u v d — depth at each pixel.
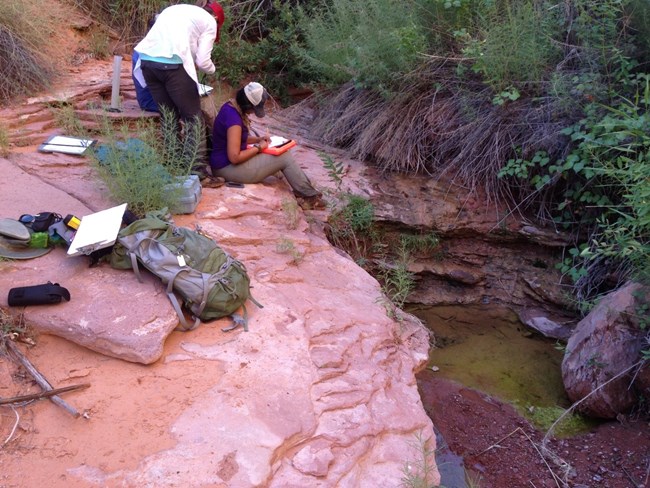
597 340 5.24
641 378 4.99
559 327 6.36
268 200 5.80
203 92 6.50
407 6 7.64
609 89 6.11
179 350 3.92
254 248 5.11
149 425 3.40
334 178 6.76
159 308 3.97
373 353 4.39
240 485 3.11
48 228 4.48
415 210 6.80
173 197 5.12
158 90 5.69
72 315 3.83
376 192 6.93
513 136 6.82
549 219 6.79
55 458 3.19
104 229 4.30
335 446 3.51
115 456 3.21
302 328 4.27
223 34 9.20
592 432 5.05
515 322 6.53
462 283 6.85
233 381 3.73
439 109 7.29
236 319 4.18
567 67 6.79
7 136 6.02
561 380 5.68
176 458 3.22
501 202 6.91
